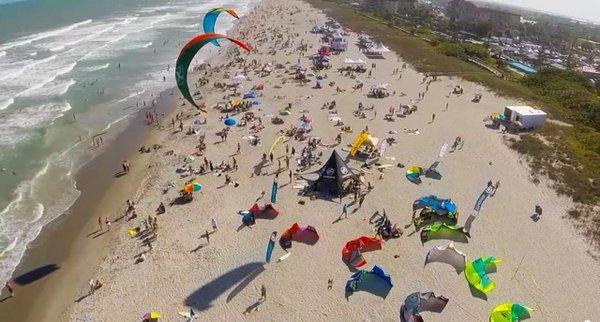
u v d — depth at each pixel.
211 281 26.81
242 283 26.67
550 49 131.25
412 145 44.00
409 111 51.88
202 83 63.25
